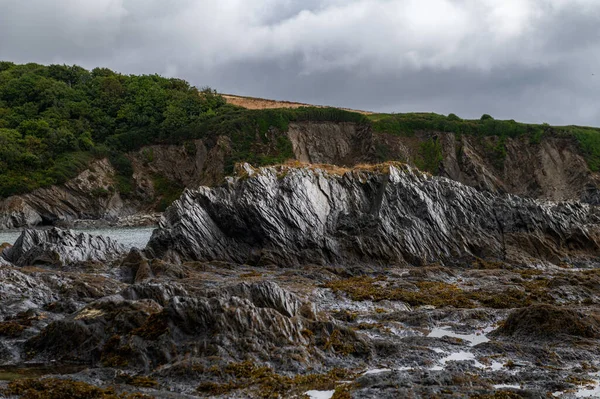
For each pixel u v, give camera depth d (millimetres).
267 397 14344
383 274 39219
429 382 14727
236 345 16484
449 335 21250
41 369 17188
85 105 132500
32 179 106375
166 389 14758
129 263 39375
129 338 17172
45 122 119688
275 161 119562
